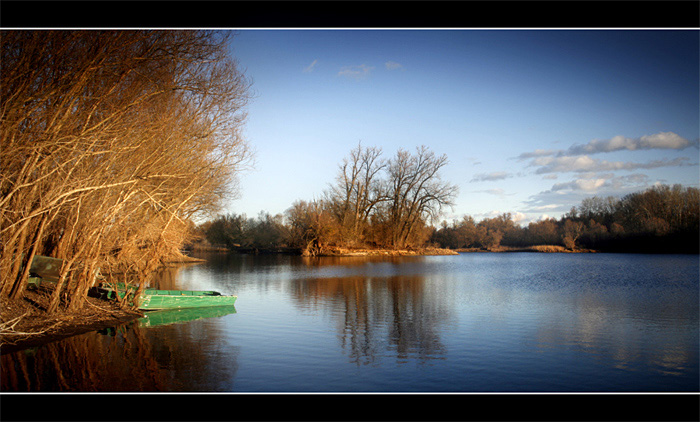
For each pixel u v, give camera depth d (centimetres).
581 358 1245
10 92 1253
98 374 1066
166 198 1942
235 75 2017
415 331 1546
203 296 1981
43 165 1430
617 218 8369
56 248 1992
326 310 1956
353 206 6962
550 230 9944
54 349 1260
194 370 1106
